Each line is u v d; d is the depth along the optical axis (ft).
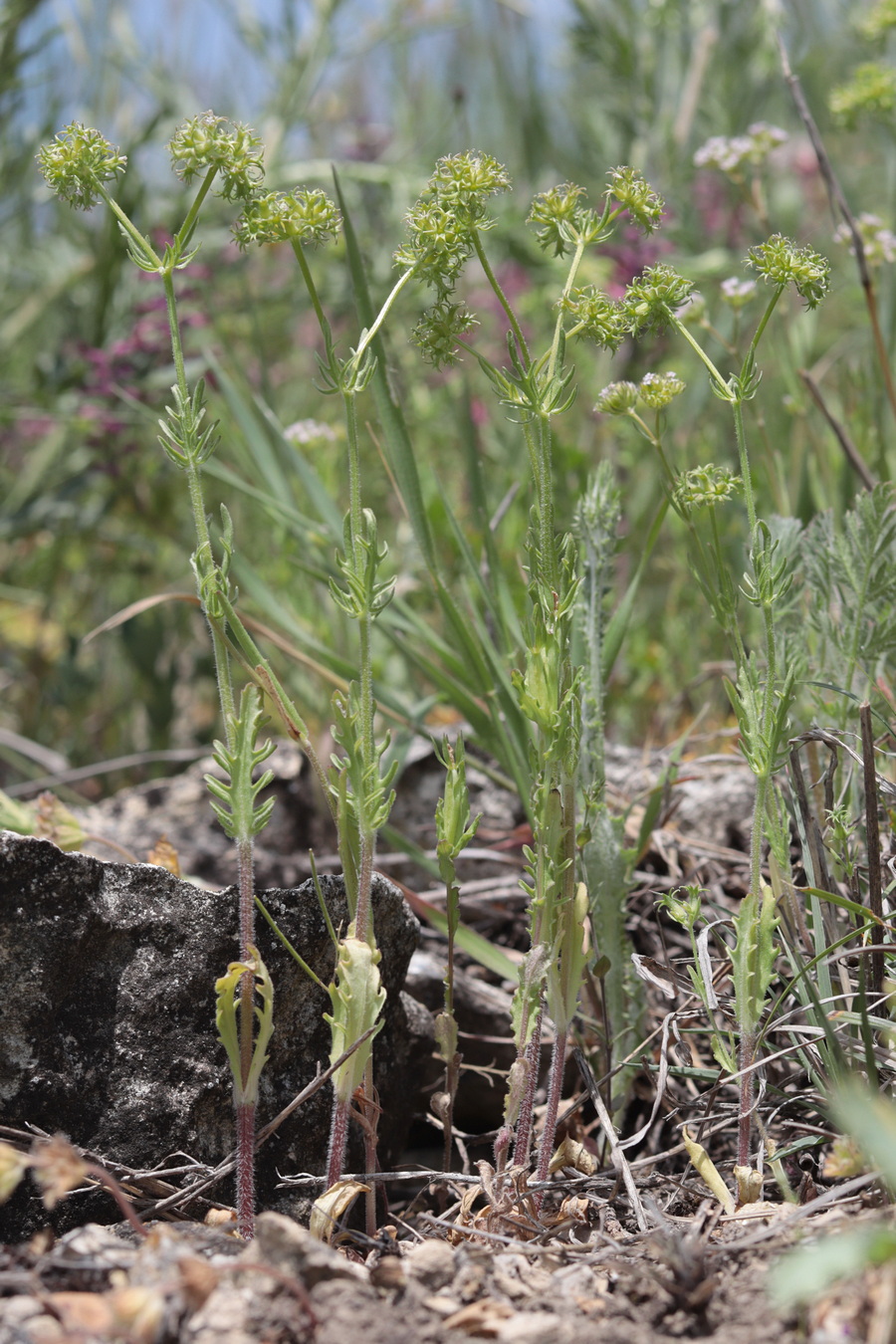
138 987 1.74
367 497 3.26
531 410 1.70
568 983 1.72
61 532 3.61
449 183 1.68
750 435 2.87
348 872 1.72
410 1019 1.90
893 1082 1.74
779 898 1.77
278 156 4.10
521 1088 1.72
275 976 1.77
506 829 2.21
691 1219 1.72
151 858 1.97
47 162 1.66
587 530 1.95
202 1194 1.74
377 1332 1.58
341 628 2.52
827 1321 1.56
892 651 2.01
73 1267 1.62
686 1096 1.90
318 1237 1.69
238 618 1.73
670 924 2.03
